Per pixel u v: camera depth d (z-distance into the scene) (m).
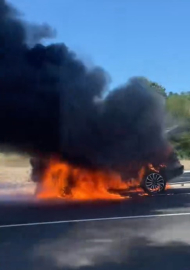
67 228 8.57
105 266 6.01
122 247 7.05
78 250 6.86
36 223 9.09
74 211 10.78
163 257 6.47
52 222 9.20
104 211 10.75
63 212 10.62
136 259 6.35
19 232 8.20
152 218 9.70
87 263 6.16
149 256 6.52
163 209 11.03
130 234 8.02
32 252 6.75
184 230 8.40
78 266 6.01
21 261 6.25
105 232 8.20
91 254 6.62
